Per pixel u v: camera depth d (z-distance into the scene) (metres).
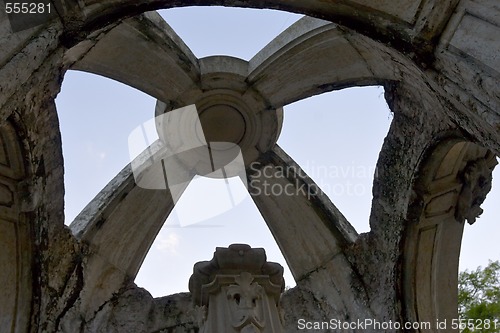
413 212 9.91
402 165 10.02
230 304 6.84
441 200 9.91
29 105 8.31
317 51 9.88
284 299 11.09
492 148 7.77
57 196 9.55
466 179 9.75
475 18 7.03
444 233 10.13
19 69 6.60
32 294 9.29
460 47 7.07
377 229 10.65
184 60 10.32
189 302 11.09
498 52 6.68
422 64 7.51
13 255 9.20
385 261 10.43
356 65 9.75
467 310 12.11
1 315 9.00
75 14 7.09
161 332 10.75
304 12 7.88
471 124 7.81
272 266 7.36
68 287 10.12
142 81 10.52
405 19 7.45
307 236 11.38
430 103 8.87
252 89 10.86
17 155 8.72
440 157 9.49
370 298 10.50
